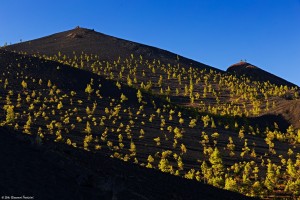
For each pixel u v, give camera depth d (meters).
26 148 28.59
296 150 171.62
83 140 127.75
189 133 167.00
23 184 21.64
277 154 159.12
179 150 140.38
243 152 145.25
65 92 193.62
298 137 187.12
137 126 162.12
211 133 174.75
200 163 129.75
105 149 124.38
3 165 23.12
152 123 171.75
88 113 164.12
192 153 140.12
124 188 27.94
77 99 186.12
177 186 40.97
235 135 180.62
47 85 199.50
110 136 140.38
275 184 116.88
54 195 22.05
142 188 32.78
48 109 158.88
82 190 24.41
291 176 122.56
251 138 181.38
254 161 142.75
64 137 125.50
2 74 199.62
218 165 113.50
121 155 118.12
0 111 142.12
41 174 24.27
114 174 33.47
